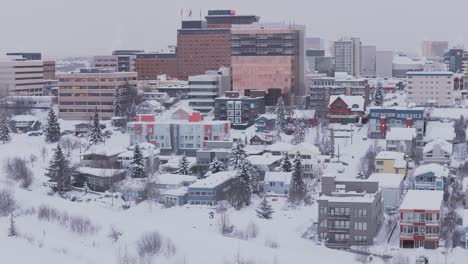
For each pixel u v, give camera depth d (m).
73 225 178.12
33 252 155.00
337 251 164.62
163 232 169.12
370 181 181.12
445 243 166.00
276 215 193.38
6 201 194.38
